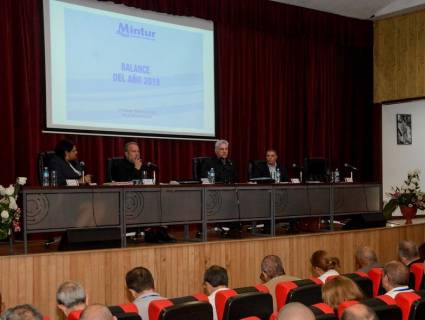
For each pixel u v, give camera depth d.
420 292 2.91
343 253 6.42
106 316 2.10
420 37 9.28
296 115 9.48
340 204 6.81
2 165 6.65
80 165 5.85
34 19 6.87
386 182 10.57
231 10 8.41
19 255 4.38
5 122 6.69
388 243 6.91
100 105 7.20
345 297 2.75
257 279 5.69
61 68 6.89
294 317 1.88
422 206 7.59
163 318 2.48
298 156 9.48
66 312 2.92
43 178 5.46
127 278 3.34
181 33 7.98
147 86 7.62
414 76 9.38
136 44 7.54
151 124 7.66
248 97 8.85
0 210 4.41
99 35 7.21
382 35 9.85
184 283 5.20
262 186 6.12
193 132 8.09
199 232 6.29
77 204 4.90
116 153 7.53
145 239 5.71
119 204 5.14
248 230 6.93
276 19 8.94
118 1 7.30
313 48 9.57
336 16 9.57
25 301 4.38
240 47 8.77
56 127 6.84
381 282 3.79
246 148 8.83
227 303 2.72
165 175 8.02
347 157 10.03
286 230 7.00
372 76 10.05
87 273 4.66
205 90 8.23
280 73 9.23
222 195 5.84
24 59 6.81
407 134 10.94
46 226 4.73
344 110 10.02
